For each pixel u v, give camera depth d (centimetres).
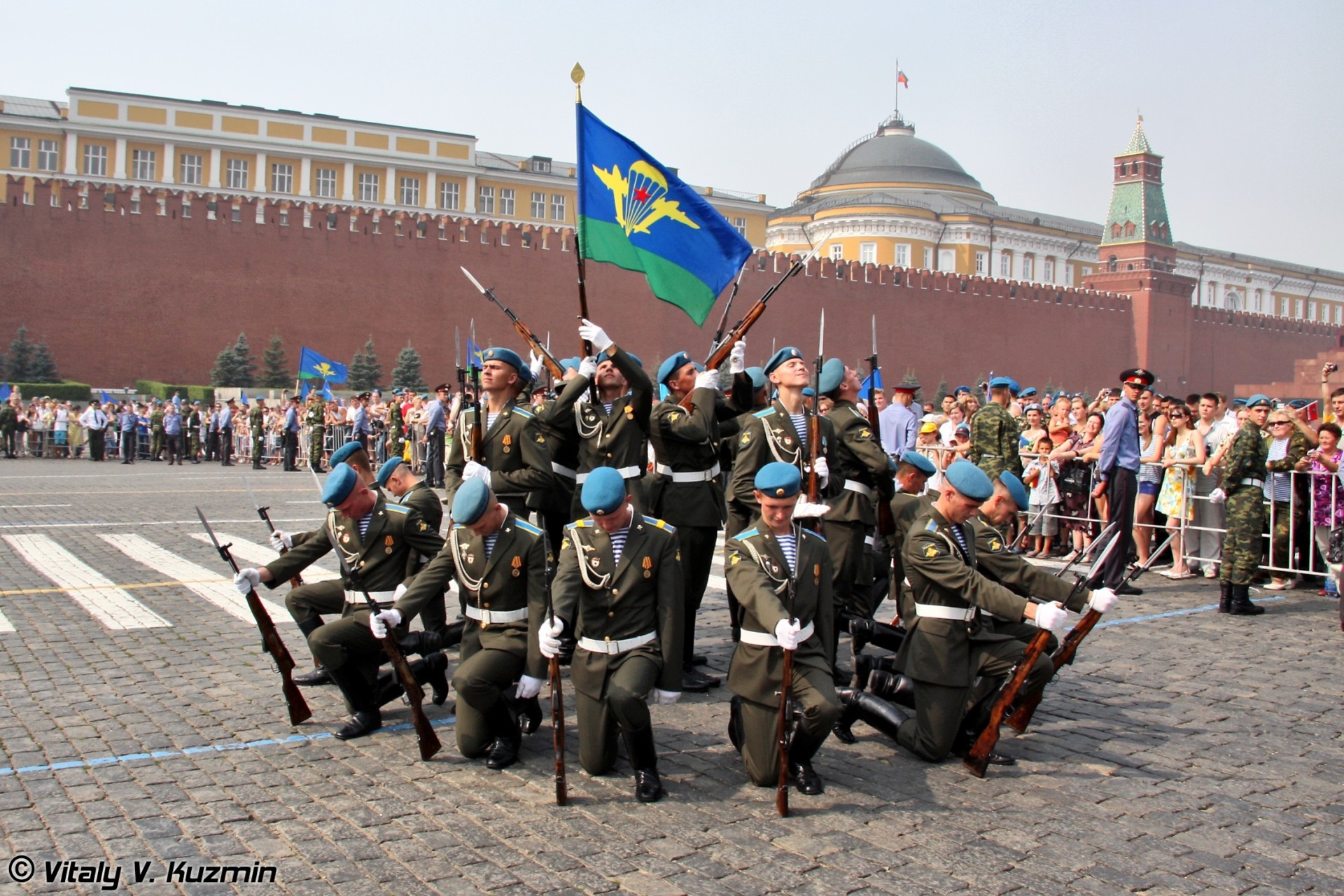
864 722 659
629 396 792
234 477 2577
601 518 566
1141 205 7038
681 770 598
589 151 799
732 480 822
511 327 4919
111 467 2995
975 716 629
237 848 492
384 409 2941
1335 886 464
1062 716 704
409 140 7200
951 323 5988
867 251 7744
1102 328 6688
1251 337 7425
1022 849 496
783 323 5412
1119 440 1116
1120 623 983
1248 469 1014
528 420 795
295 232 4538
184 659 824
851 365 5628
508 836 506
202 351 4375
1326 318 10600
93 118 6475
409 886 455
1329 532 1120
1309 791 574
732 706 601
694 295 832
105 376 4222
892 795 564
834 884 458
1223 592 1033
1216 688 769
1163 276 6869
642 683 555
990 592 584
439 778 584
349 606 683
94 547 1380
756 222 8256
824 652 587
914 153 8831
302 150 6906
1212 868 480
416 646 705
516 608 616
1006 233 8119
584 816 531
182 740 641
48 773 583
